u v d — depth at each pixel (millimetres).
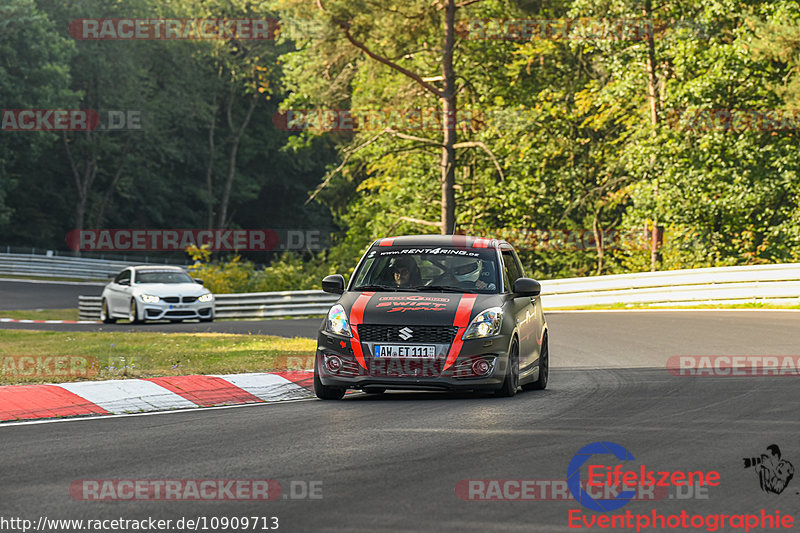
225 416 35719
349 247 189875
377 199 184500
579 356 58156
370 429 31969
